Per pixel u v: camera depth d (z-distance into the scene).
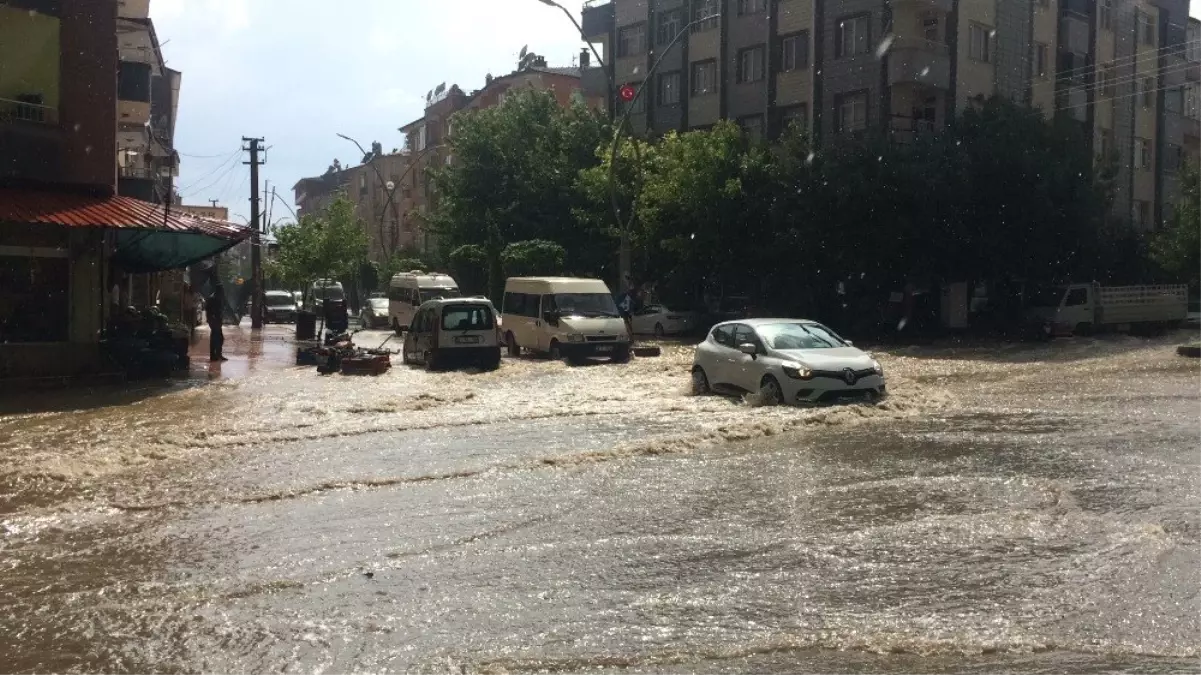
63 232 18.56
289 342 32.41
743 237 35.28
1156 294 33.69
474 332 21.78
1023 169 32.12
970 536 6.62
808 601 5.30
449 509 7.72
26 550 6.54
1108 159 36.91
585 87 51.06
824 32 39.50
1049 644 4.63
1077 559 6.04
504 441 11.35
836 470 9.16
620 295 30.39
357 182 97.81
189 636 4.83
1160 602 5.22
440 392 16.81
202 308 48.31
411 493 8.38
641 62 48.09
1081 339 31.12
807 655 4.53
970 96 38.09
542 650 4.61
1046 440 10.80
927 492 8.08
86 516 7.58
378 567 6.07
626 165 38.59
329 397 16.20
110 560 6.29
